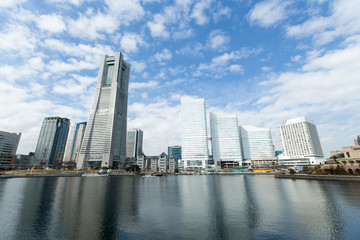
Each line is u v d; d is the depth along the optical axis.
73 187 70.75
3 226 25.70
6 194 52.31
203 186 75.00
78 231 23.98
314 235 22.45
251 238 21.78
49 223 27.00
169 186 75.25
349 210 32.97
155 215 31.00
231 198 46.22
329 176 96.56
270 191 57.88
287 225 26.00
